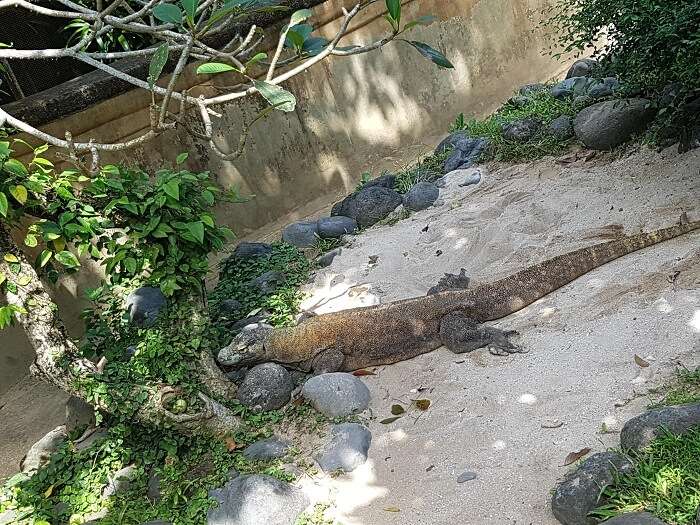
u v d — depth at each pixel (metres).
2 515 2.32
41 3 3.80
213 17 1.85
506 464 1.97
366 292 3.08
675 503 1.57
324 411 2.41
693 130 3.04
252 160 4.09
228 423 2.43
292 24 1.90
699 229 2.65
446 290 2.86
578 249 2.83
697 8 2.66
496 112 4.62
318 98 4.31
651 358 2.12
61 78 4.02
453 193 3.74
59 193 2.23
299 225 3.82
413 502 1.98
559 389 2.16
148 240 2.41
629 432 1.78
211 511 2.08
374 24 4.47
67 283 3.55
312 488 2.13
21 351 3.41
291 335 2.67
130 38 4.21
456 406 2.28
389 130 4.61
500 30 5.07
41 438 2.90
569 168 3.47
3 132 2.27
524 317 2.62
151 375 2.39
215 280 3.81
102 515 2.24
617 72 3.17
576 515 1.68
